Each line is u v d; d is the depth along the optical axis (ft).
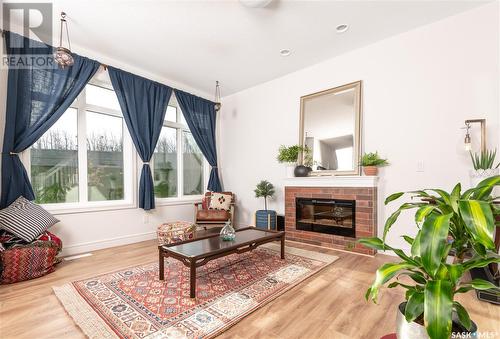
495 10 8.80
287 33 10.40
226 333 5.30
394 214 3.82
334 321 5.69
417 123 10.27
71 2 8.38
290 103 14.37
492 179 3.26
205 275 8.29
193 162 16.84
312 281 7.86
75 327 5.51
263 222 13.94
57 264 9.26
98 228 11.59
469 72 9.25
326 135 12.70
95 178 12.14
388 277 3.19
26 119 9.62
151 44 11.05
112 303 6.45
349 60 12.08
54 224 10.03
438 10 9.21
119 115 12.98
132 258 10.15
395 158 10.77
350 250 11.07
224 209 14.83
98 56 11.76
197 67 13.41
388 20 9.72
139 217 13.14
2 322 5.67
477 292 6.58
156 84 13.89
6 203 9.09
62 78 10.43
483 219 2.62
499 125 8.70
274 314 6.01
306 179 12.66
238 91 16.98
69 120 11.37
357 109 11.65
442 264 3.01
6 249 7.85
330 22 9.74
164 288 7.32
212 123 17.24
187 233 11.44
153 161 14.46
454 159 9.49
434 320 2.61
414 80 10.36
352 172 11.73
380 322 5.64
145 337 5.11
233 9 8.85
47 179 10.72
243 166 16.67
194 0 8.38
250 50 11.73
